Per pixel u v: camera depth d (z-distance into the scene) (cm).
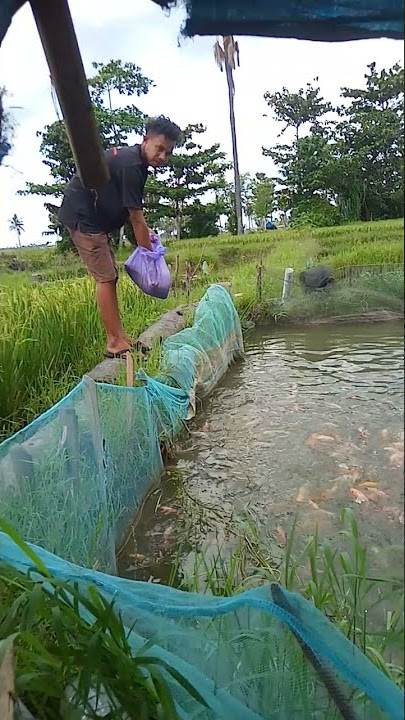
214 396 682
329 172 1856
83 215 509
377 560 249
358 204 1714
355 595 219
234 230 2423
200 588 323
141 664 176
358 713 158
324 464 479
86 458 321
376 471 453
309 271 1143
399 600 179
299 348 884
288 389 687
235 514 417
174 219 2144
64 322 603
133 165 480
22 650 176
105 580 190
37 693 183
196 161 1980
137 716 176
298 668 169
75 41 158
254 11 139
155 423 481
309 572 314
